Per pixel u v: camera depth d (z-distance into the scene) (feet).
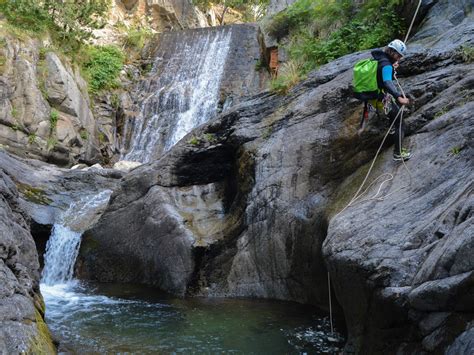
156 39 74.33
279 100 29.45
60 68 53.62
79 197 41.37
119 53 66.90
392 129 22.22
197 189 32.14
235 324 21.91
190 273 27.58
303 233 24.22
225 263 27.55
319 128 25.77
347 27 36.17
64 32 59.82
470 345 10.56
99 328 21.40
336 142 24.63
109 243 32.37
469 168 15.83
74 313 23.93
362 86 19.93
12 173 39.78
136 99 65.67
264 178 26.86
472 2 27.45
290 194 25.55
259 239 26.43
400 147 19.94
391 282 14.03
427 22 29.25
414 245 14.37
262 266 26.27
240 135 29.35
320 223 23.07
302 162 25.68
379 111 22.82
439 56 23.35
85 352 18.30
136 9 84.99
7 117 47.80
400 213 16.47
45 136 50.34
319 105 26.48
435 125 19.74
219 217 30.37
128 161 55.26
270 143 27.61
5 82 48.49
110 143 59.93
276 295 25.82
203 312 23.85
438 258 12.27
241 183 28.55
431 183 16.96
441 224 13.67
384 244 15.35
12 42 50.75
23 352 13.78
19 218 20.54
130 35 72.90
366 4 36.06
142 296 27.37
